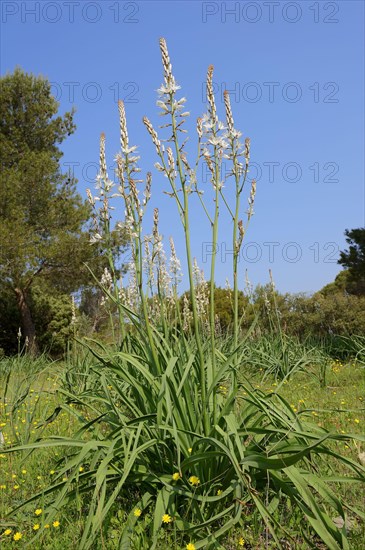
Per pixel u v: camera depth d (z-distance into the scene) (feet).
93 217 14.49
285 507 12.27
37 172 81.35
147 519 11.53
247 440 14.15
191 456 11.39
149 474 12.10
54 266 82.84
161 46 12.49
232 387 13.38
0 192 80.53
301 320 69.21
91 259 79.41
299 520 11.44
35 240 80.28
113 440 11.60
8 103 89.81
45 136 92.22
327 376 33.17
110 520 11.61
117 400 16.79
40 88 91.81
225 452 10.68
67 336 80.89
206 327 24.57
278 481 11.42
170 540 10.70
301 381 31.81
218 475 11.88
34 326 82.53
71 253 78.74
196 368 13.38
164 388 11.75
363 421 20.58
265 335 40.06
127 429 12.17
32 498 11.46
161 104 12.50
